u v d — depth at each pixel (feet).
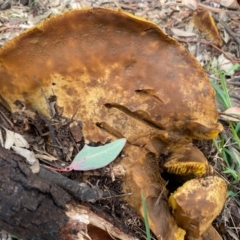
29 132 2.86
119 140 2.72
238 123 3.49
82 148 2.79
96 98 2.75
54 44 2.66
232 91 3.89
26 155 2.71
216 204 2.68
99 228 2.72
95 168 2.71
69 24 2.61
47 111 2.81
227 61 4.08
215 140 3.33
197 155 2.81
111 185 2.78
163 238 2.71
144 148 2.80
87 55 2.67
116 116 2.77
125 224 2.76
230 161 3.41
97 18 2.60
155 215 2.73
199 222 2.68
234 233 3.17
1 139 2.80
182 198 2.68
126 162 2.78
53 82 2.73
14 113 2.84
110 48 2.66
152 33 2.64
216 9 4.46
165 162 2.85
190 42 4.11
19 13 3.91
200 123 2.75
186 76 2.70
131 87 2.72
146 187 2.75
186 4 4.35
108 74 2.71
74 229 2.59
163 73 2.69
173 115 2.75
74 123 2.78
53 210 2.55
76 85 2.73
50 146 2.84
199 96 2.72
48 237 2.56
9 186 2.47
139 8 4.25
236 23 4.43
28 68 2.71
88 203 2.67
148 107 2.75
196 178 2.77
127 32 2.64
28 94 2.79
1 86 2.78
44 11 3.95
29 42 2.65
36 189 2.52
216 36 4.14
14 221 2.50
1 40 3.62
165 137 2.80
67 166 2.76
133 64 2.69
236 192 3.30
